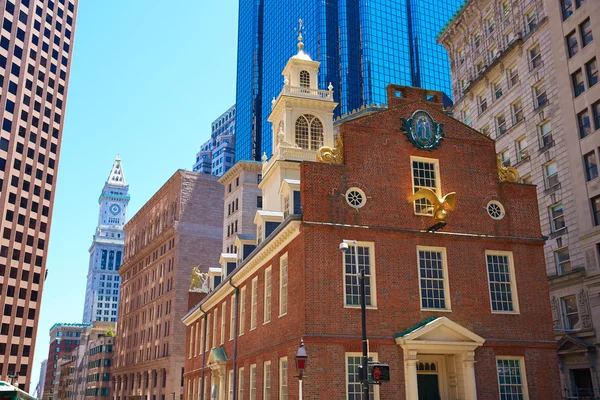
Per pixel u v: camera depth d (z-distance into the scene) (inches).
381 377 872.9
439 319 1125.1
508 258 1273.4
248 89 7618.1
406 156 1266.0
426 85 6279.5
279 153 1814.7
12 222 4261.8
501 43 2453.2
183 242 3978.8
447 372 1193.4
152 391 3924.7
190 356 2271.2
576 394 1800.0
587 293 1791.3
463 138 1327.5
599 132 1804.9
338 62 6181.1
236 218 3486.7
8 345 4060.0
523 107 2233.0
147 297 4414.4
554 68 2063.2
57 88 4901.6
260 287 1419.8
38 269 4431.6
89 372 5851.4
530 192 1336.1
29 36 4665.4
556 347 1224.8
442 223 1203.9
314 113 1926.7
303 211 1159.0
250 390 1427.2
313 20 6314.0
